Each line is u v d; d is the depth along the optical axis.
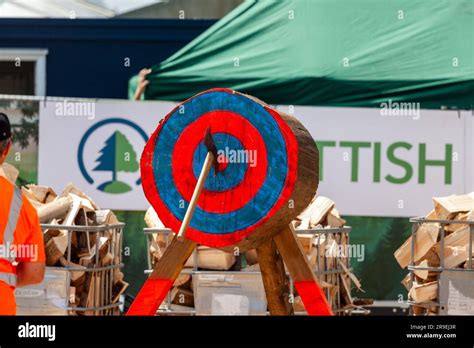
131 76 17.27
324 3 16.31
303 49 15.59
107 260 10.95
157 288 9.24
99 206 14.87
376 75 15.03
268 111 8.74
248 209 8.78
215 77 15.33
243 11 16.50
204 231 8.93
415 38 15.66
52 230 10.58
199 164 8.99
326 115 14.80
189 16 17.95
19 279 8.67
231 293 10.70
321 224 11.50
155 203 9.12
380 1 16.27
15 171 11.91
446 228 11.12
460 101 14.98
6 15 17.19
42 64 17.19
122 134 14.88
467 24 15.83
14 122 14.86
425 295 10.86
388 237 14.84
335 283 11.41
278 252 9.69
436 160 14.83
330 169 14.81
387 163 14.84
